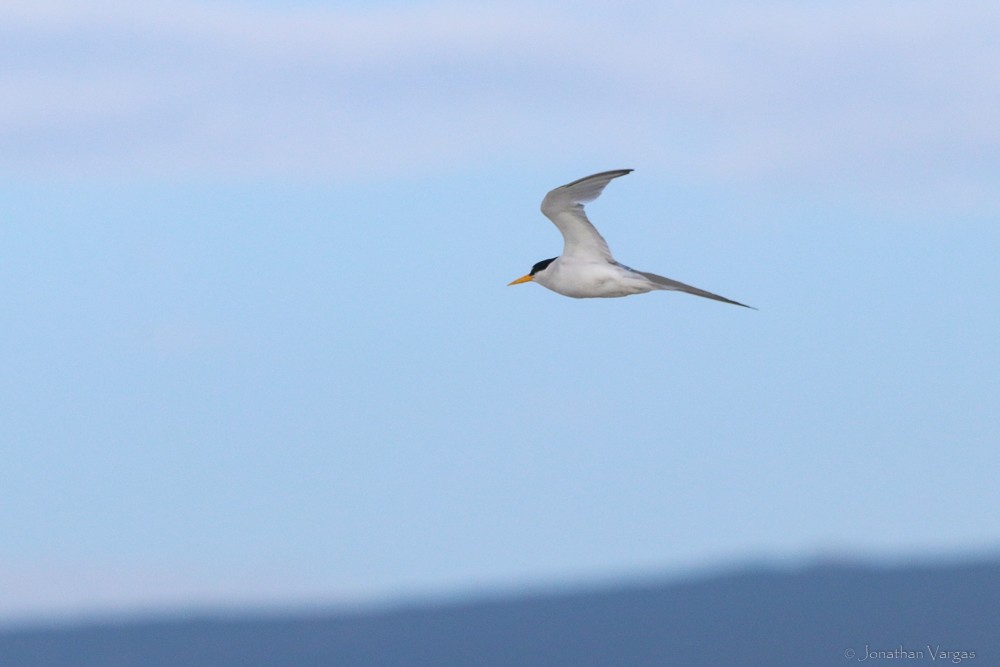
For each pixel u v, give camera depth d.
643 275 21.48
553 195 20.95
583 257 21.64
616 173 20.66
